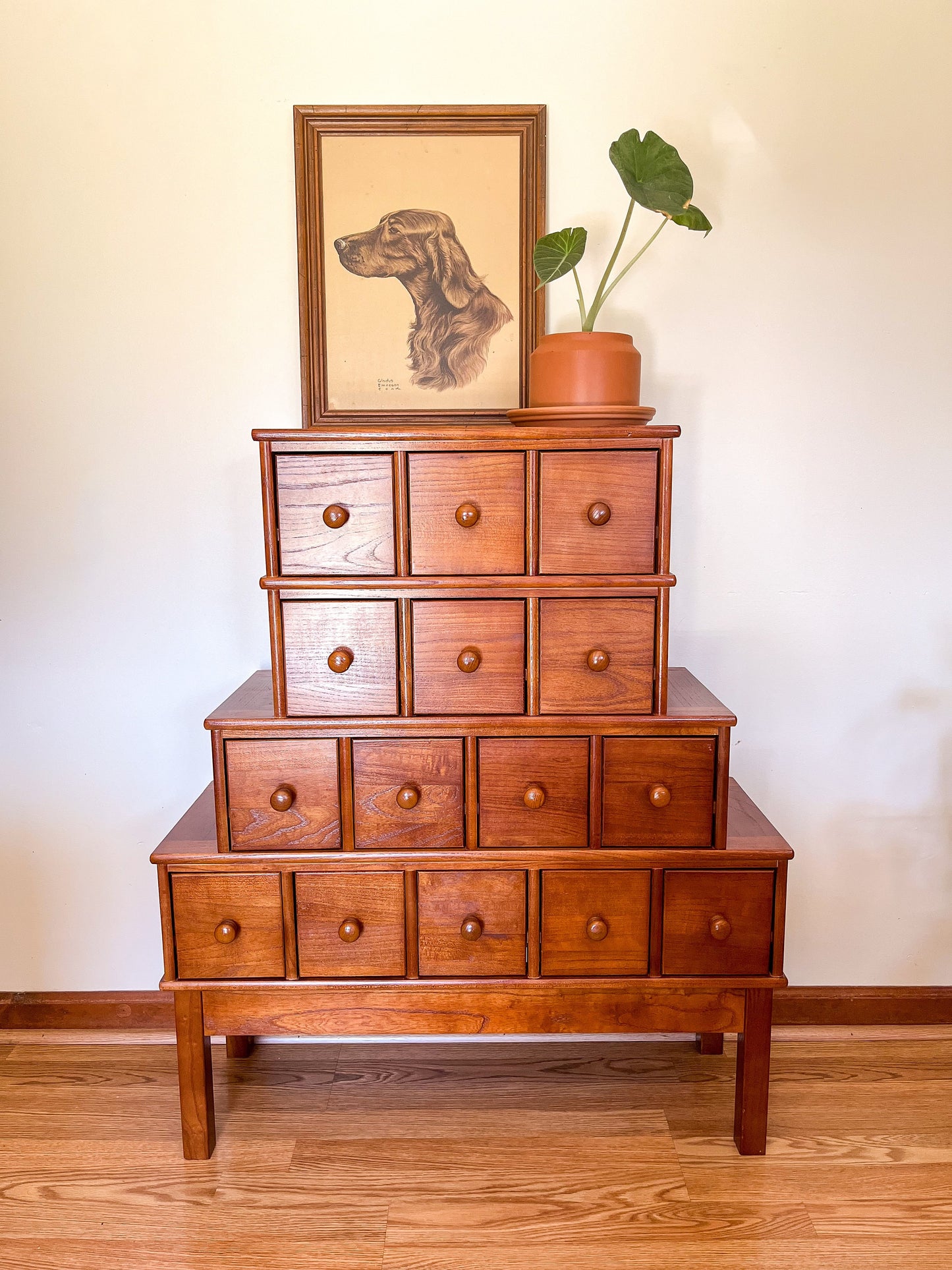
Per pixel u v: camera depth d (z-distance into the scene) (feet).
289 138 5.61
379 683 4.81
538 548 4.68
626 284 5.75
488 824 4.89
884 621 6.11
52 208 5.63
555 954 4.98
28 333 5.75
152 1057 6.13
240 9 5.49
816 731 6.22
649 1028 5.06
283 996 5.00
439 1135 5.31
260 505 5.95
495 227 5.66
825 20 5.53
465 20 5.51
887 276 5.77
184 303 5.74
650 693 4.81
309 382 5.73
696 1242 4.51
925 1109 5.53
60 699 6.14
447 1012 5.03
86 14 5.47
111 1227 4.63
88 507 5.94
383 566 4.71
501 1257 4.43
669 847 4.92
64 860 6.30
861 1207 4.74
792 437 5.91
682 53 5.56
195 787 6.25
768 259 5.74
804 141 5.64
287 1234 4.58
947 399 5.89
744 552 6.03
